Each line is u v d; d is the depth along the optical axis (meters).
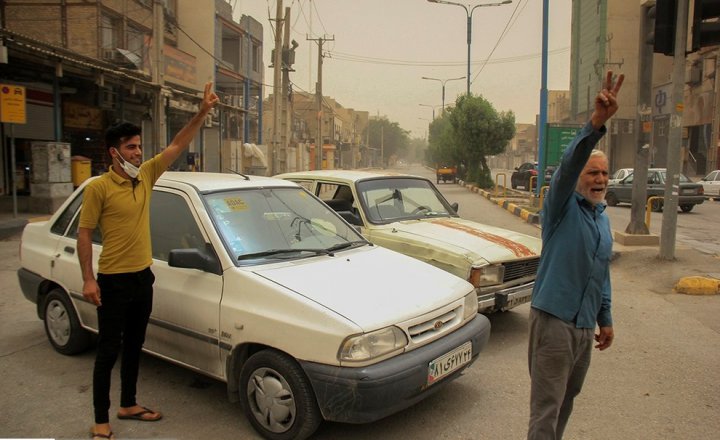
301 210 4.75
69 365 4.75
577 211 2.85
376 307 3.52
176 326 4.05
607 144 56.84
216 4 32.88
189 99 22.78
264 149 35.31
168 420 3.83
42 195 14.30
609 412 4.02
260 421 3.58
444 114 56.78
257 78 40.34
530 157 105.31
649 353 5.23
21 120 12.84
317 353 3.29
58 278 4.86
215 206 4.23
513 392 4.32
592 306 2.86
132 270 3.56
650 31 10.16
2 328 5.75
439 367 3.58
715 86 33.97
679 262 8.89
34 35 20.09
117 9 21.55
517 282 5.65
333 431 3.68
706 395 4.31
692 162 37.53
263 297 3.60
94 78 15.81
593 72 58.59
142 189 3.63
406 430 3.71
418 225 6.35
